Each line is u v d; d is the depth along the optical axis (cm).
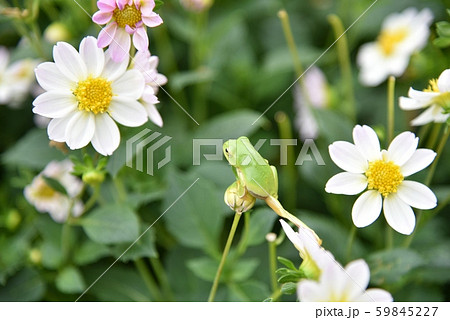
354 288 40
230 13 79
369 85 74
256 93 76
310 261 40
